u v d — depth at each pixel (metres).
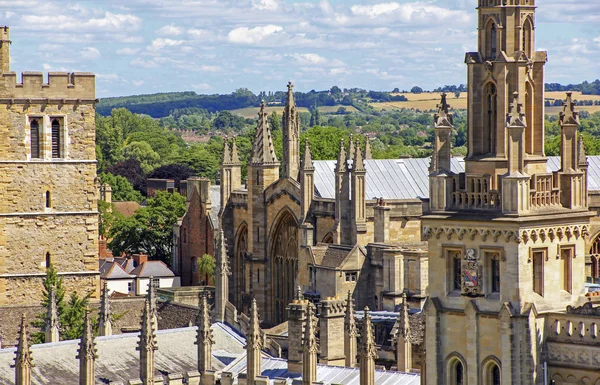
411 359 170.00
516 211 129.50
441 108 135.12
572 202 132.62
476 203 132.38
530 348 129.62
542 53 132.88
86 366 170.25
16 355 175.50
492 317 130.75
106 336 187.25
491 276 131.50
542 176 131.50
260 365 162.12
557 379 130.25
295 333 164.50
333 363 169.50
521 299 129.62
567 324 129.88
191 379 172.12
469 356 132.12
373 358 149.25
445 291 134.00
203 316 172.50
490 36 132.88
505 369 129.88
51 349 182.50
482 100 132.75
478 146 133.12
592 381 128.38
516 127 129.62
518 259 129.25
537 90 132.62
